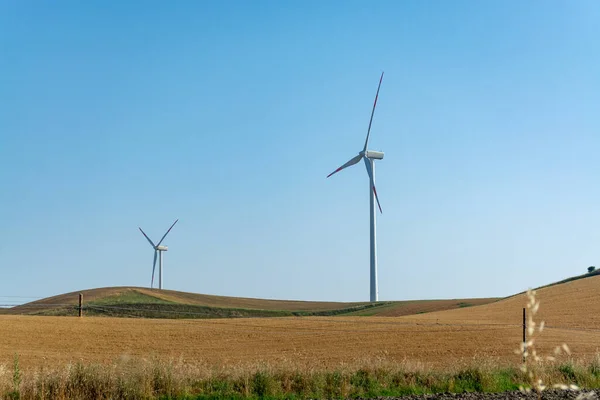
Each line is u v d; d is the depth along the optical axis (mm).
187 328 48500
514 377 21078
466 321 58219
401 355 37188
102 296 99500
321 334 46156
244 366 20703
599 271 100625
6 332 43281
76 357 35219
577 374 20797
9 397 15570
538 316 60312
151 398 16719
